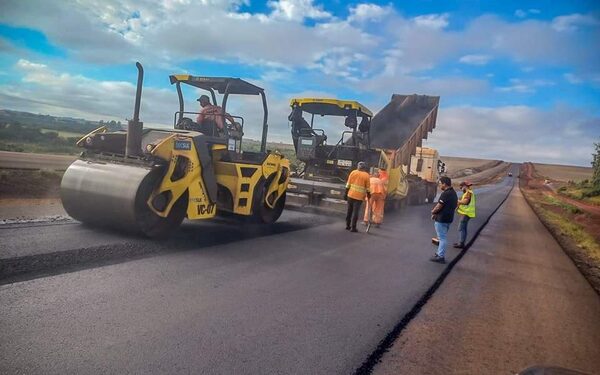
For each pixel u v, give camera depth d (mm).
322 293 4922
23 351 2910
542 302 5754
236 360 3123
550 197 43344
